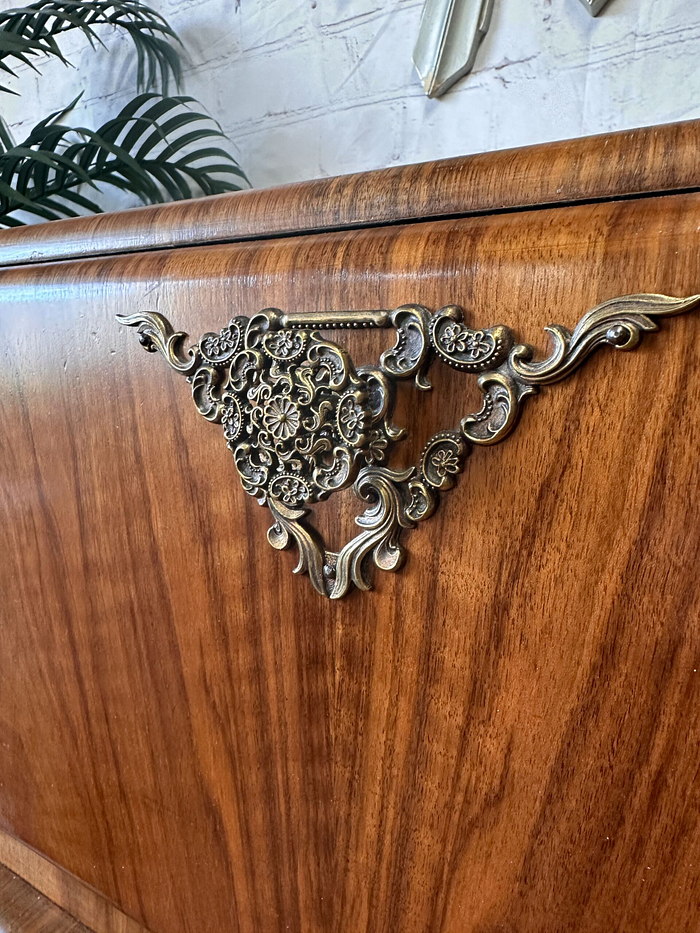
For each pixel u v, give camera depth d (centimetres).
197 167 62
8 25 53
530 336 19
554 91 44
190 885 32
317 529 24
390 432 21
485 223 20
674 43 40
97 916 37
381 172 22
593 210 18
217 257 25
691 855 19
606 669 19
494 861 23
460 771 23
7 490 33
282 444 23
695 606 18
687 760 19
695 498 18
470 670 22
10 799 39
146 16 58
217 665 28
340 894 27
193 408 26
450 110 48
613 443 18
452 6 45
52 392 30
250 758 28
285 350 23
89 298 28
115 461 28
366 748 24
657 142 18
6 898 40
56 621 33
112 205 71
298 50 54
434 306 20
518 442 20
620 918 21
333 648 24
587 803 20
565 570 20
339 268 22
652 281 17
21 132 75
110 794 34
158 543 28
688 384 17
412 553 22
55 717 35
